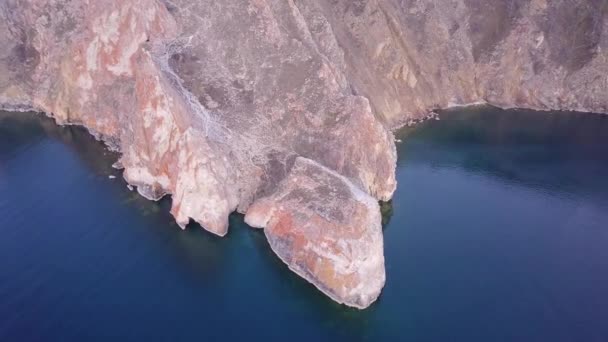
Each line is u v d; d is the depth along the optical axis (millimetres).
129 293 53156
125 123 71938
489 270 58156
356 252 53344
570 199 71625
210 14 75125
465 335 49781
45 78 85875
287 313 51938
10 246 58344
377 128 68875
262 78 72000
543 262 59562
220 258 58594
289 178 62281
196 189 61531
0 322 49062
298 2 80812
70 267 55875
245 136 67625
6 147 76500
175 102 63188
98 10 74000
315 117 69062
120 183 69062
